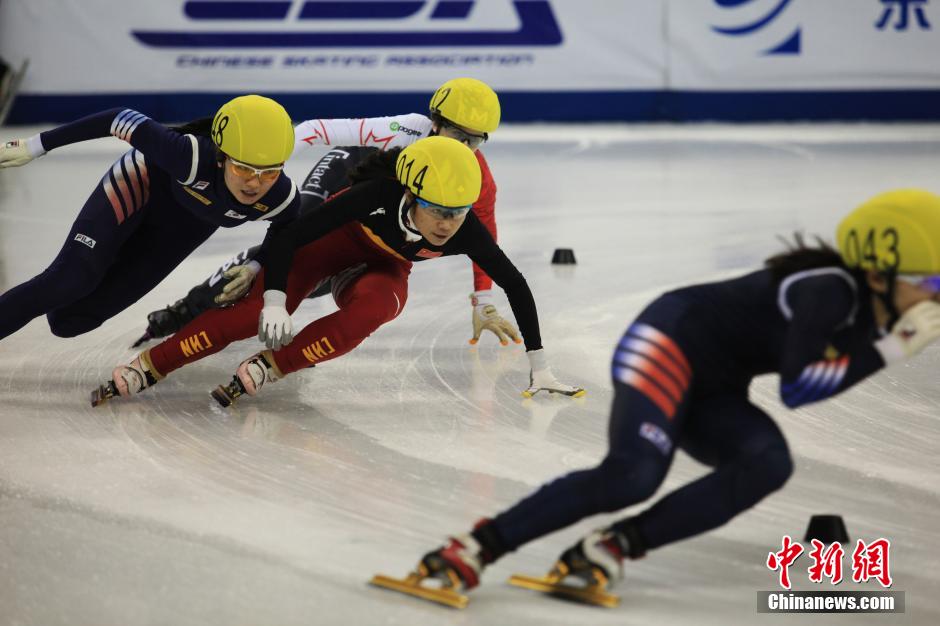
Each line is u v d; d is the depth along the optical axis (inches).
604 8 1768.0
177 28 1697.8
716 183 1257.4
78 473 406.3
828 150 1526.8
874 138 1643.7
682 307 319.9
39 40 1686.8
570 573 311.1
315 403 499.8
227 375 542.9
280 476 408.2
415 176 419.8
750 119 1814.7
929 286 287.6
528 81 1779.0
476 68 1759.4
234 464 419.5
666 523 301.3
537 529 299.6
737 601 317.1
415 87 1738.4
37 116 1707.7
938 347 612.1
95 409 484.4
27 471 406.9
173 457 425.7
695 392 320.2
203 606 304.2
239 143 430.3
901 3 1776.6
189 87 1713.8
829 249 307.7
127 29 1694.1
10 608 300.7
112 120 464.8
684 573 336.2
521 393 519.2
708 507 299.4
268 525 362.6
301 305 686.5
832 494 399.9
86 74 1701.5
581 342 612.7
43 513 368.2
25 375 534.0
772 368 320.8
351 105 1733.5
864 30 1785.2
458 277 791.7
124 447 436.1
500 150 1535.4
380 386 527.8
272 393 513.7
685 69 1796.3
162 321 559.8
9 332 483.5
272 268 453.4
